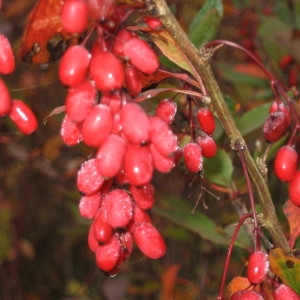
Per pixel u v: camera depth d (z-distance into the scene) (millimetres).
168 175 501
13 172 701
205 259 512
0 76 514
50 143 557
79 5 243
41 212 821
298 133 360
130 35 261
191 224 358
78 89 254
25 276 849
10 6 483
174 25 266
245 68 448
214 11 329
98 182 259
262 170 287
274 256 276
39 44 267
